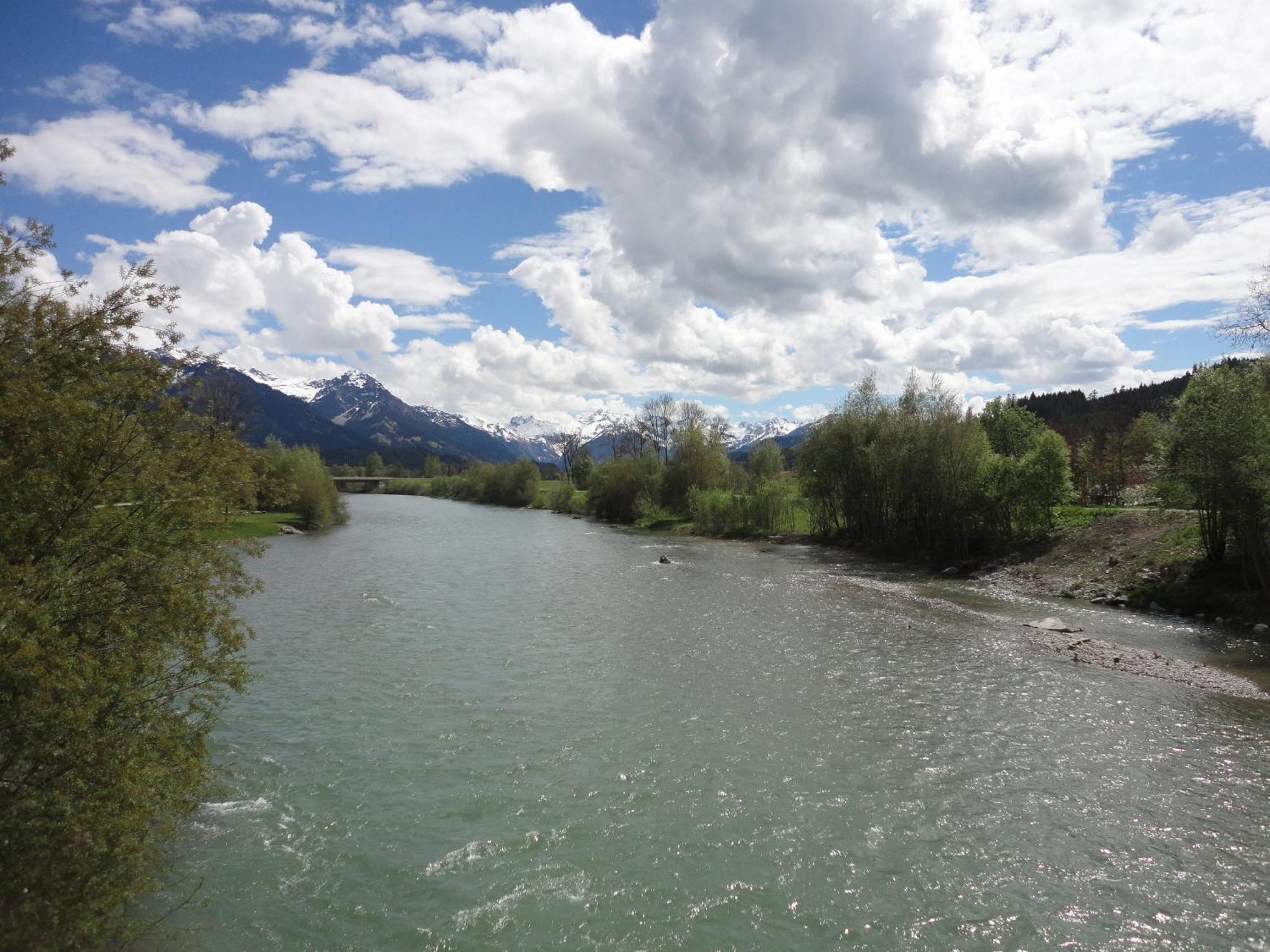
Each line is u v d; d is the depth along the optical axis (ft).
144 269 41.16
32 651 27.96
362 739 65.10
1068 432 327.26
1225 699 76.48
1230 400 103.14
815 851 47.62
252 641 99.35
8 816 29.86
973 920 40.57
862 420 214.90
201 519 41.27
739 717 71.61
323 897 42.11
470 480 544.21
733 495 279.28
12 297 37.86
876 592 144.77
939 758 61.93
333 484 305.32
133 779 33.04
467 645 99.19
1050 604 129.49
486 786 56.44
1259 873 44.96
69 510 35.76
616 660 91.97
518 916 40.75
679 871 45.37
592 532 289.12
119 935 35.35
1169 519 144.66
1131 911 41.27
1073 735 66.80
